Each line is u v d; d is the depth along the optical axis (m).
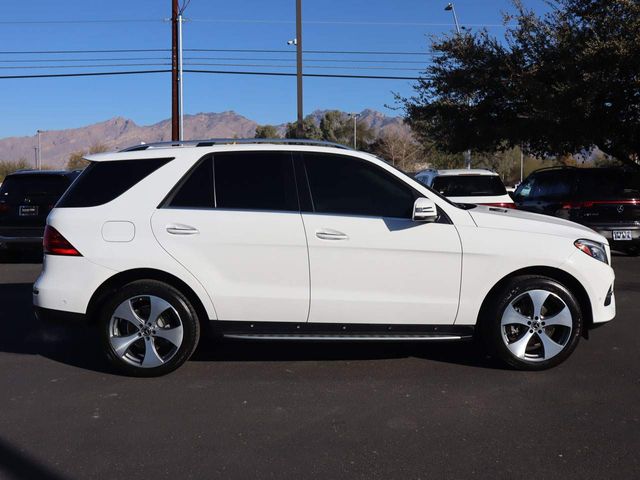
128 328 5.07
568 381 4.96
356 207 5.07
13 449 3.81
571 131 14.45
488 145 16.75
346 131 80.19
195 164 5.11
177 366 5.07
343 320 5.03
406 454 3.72
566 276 5.16
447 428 4.08
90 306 5.01
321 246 4.95
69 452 3.77
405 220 5.02
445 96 16.28
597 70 13.05
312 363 5.46
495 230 5.06
